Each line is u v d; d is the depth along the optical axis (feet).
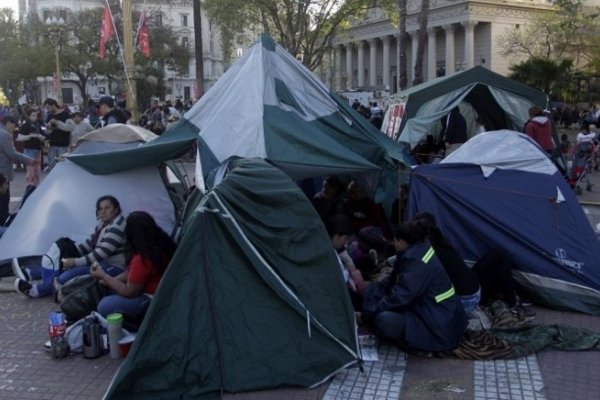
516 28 170.40
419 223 18.06
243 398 15.25
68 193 25.52
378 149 25.43
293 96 25.85
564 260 21.98
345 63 229.25
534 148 23.82
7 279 25.08
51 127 48.19
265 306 16.30
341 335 16.61
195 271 16.11
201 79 78.38
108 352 18.11
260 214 16.92
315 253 17.06
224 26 94.89
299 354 16.06
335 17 94.48
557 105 119.65
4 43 156.15
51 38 144.36
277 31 102.78
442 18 190.39
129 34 50.67
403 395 15.49
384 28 207.82
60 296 21.33
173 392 15.24
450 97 39.09
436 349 17.49
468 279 19.31
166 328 15.51
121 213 22.82
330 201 27.40
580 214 22.70
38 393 15.81
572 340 18.54
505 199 22.80
